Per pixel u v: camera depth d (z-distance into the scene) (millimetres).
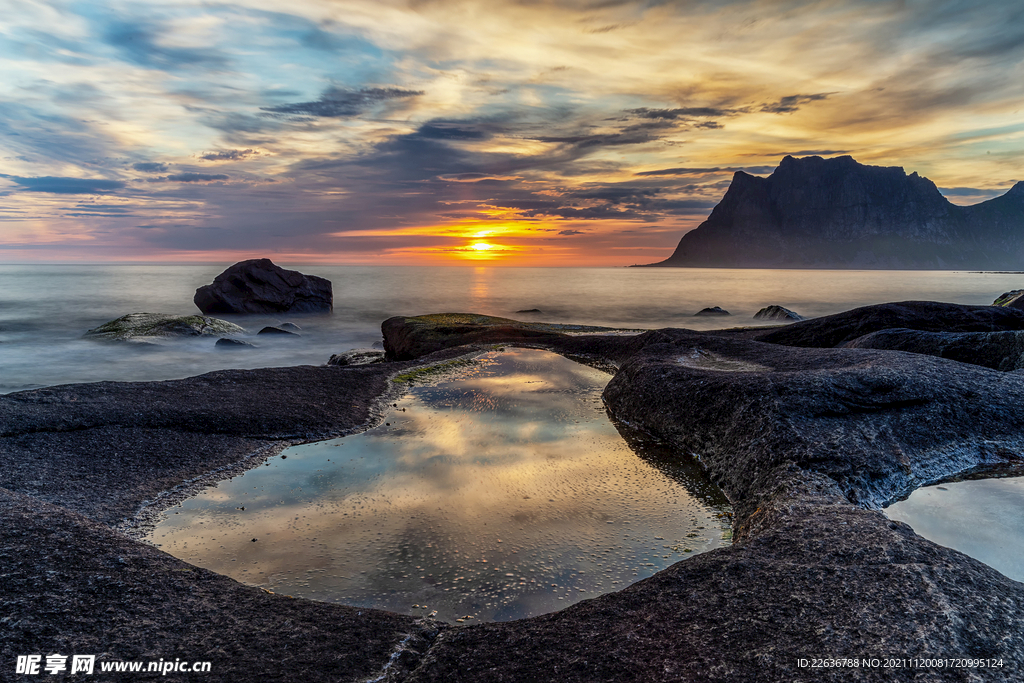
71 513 7922
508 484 10867
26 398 13680
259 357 36094
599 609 6082
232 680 5059
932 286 132500
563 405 17156
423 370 21672
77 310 61594
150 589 6457
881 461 10273
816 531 7215
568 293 103562
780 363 17734
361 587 7352
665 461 12305
